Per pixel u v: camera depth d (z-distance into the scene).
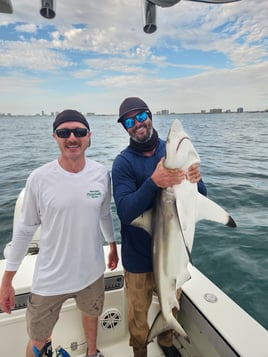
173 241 1.47
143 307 1.77
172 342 1.94
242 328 1.46
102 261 1.72
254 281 3.05
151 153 1.70
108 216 1.86
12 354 1.77
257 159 10.95
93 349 1.86
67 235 1.53
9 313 1.64
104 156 12.13
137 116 1.62
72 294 1.64
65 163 1.53
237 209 5.29
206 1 1.24
